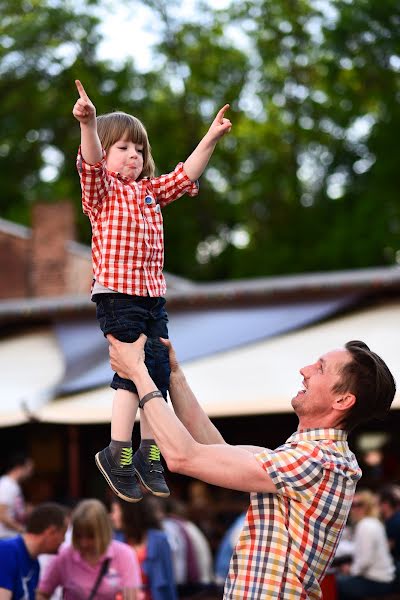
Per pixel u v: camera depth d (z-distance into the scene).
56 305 15.45
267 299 14.73
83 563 8.07
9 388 13.22
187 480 17.00
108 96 36.75
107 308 4.89
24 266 25.88
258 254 35.66
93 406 11.83
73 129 37.25
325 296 14.52
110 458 4.89
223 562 11.91
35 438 17.45
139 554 9.38
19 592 7.18
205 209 38.16
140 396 4.84
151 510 9.50
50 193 36.88
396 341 12.92
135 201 4.93
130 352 4.87
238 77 37.81
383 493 12.88
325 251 33.34
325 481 4.77
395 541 12.48
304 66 36.84
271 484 4.73
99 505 8.17
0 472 17.50
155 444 5.15
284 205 37.56
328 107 36.06
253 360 12.84
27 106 36.97
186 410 5.30
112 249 4.87
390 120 33.84
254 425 17.11
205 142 5.01
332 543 4.83
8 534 12.05
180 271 38.00
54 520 7.28
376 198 33.12
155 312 5.01
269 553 4.74
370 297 14.52
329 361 5.02
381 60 33.88
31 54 36.59
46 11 36.69
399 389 11.53
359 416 4.99
